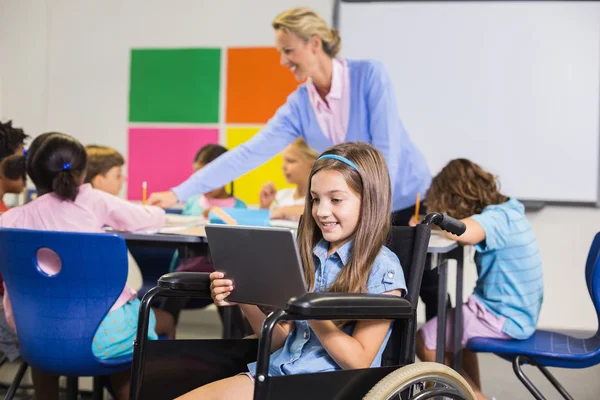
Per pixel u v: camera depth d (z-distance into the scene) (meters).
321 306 1.26
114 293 1.85
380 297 1.36
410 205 3.49
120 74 4.46
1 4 4.52
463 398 1.46
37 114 4.53
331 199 1.51
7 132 2.88
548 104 4.02
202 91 4.38
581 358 2.00
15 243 1.83
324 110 3.34
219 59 4.35
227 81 4.35
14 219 2.14
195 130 4.39
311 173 1.56
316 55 3.27
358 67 3.26
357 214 1.51
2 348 2.30
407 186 3.47
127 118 4.46
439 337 2.14
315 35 3.23
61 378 2.95
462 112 4.10
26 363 2.12
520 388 3.04
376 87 3.23
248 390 1.48
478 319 2.25
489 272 2.27
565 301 4.07
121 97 4.46
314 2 4.22
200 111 4.38
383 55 4.16
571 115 3.99
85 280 1.82
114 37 4.46
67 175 2.13
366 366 1.42
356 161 1.51
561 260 4.06
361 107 3.29
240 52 4.33
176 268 3.37
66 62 4.50
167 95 4.41
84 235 1.78
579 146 3.99
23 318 1.90
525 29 4.01
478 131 4.09
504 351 2.10
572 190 4.02
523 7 4.01
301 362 1.49
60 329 1.86
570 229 4.04
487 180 2.41
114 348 1.94
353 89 3.28
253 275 1.45
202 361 1.60
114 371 1.96
